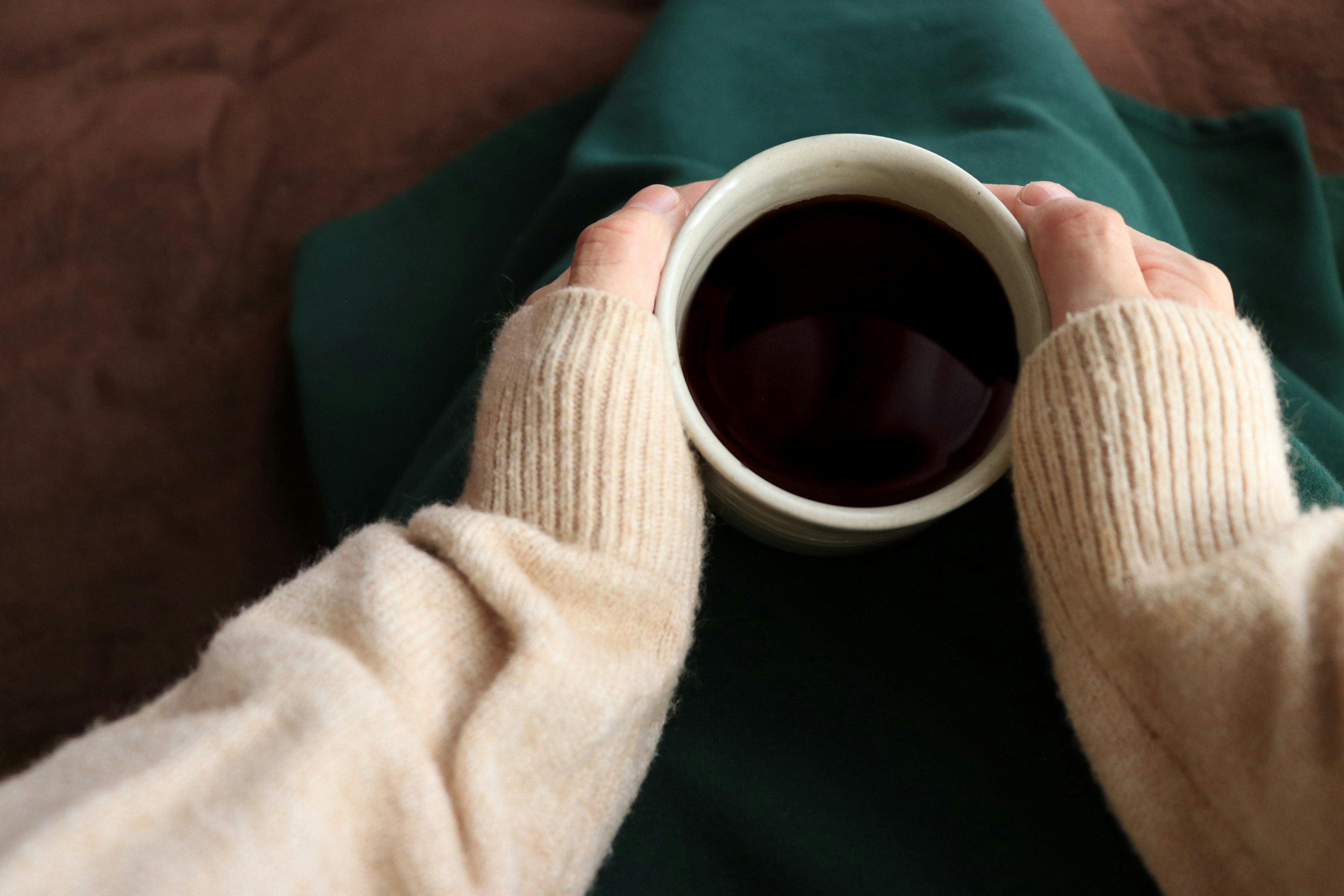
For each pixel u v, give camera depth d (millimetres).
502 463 361
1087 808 390
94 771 302
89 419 716
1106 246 368
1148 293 363
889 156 375
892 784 396
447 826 309
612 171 502
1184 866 342
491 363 385
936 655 405
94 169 778
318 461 594
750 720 402
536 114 690
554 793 333
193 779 299
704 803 396
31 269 762
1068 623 354
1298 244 591
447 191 681
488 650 334
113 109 792
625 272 377
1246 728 327
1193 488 342
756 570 412
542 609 332
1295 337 567
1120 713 346
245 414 711
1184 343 349
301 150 769
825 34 520
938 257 388
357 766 307
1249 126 632
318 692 310
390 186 757
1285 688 319
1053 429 352
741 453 383
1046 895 386
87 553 688
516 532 342
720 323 391
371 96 776
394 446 587
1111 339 349
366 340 629
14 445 713
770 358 390
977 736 398
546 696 325
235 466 702
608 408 356
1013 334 381
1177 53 711
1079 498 347
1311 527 333
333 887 301
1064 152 476
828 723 401
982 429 381
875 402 386
